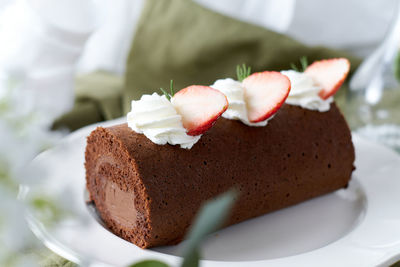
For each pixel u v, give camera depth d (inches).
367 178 25.9
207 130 23.0
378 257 21.3
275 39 34.0
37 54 35.4
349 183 26.1
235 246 22.8
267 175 23.7
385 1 37.9
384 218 23.4
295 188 24.5
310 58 33.7
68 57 35.8
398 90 31.9
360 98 32.2
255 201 23.7
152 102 22.1
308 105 25.1
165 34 35.3
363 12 38.5
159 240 22.1
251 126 23.8
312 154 24.6
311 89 25.0
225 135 23.3
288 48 33.7
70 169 25.5
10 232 14.0
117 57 41.8
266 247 22.8
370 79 32.4
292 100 25.1
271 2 38.9
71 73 35.6
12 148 14.7
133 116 22.4
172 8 35.8
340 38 39.2
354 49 39.8
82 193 24.4
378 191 25.1
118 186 22.6
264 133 23.9
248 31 34.3
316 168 24.7
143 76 35.0
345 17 38.6
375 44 39.2
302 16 38.6
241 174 23.2
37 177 15.6
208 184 22.5
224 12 39.4
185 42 34.8
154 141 22.1
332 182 25.4
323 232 23.6
